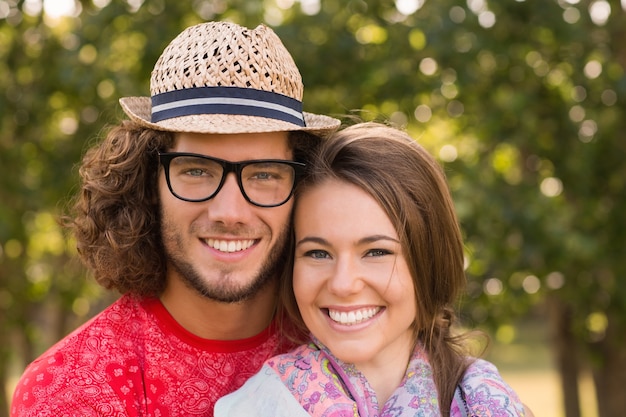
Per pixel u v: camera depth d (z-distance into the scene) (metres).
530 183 4.59
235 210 2.11
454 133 5.00
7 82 4.79
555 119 4.64
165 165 2.16
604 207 4.68
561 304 5.38
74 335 2.24
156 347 2.25
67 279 5.27
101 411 2.12
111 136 2.42
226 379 2.30
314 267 2.20
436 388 2.26
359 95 4.54
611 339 4.96
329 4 4.59
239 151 2.11
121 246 2.27
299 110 2.27
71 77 4.28
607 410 5.20
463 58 4.35
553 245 4.23
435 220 2.31
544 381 12.16
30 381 2.14
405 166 2.26
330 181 2.20
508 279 4.43
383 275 2.17
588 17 4.57
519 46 4.50
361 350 2.17
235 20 4.56
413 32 4.43
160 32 4.45
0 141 4.75
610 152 4.66
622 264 4.49
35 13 4.82
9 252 5.00
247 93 2.14
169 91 2.18
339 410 2.17
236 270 2.17
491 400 2.13
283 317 2.39
